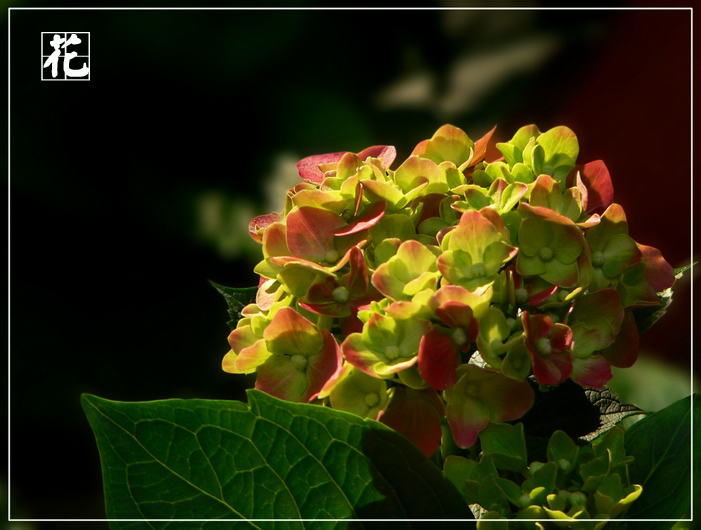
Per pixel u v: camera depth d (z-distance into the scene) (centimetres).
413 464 138
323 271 140
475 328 138
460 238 140
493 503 138
